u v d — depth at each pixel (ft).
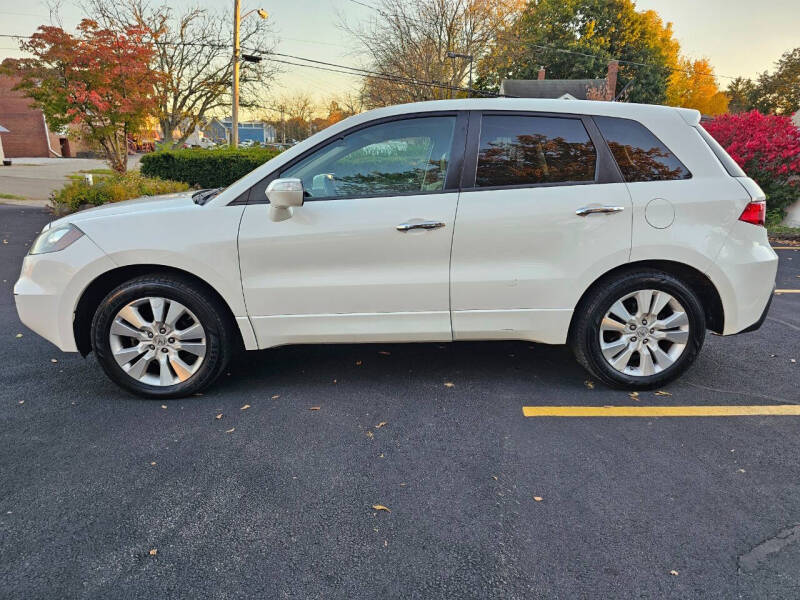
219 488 7.86
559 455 8.73
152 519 7.16
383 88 92.43
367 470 8.33
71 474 8.18
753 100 174.09
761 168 37.17
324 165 10.38
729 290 10.46
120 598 5.85
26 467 8.36
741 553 6.52
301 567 6.32
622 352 10.89
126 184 43.32
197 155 57.47
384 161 10.40
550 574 6.20
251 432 9.51
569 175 10.30
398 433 9.47
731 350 13.69
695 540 6.75
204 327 10.57
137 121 53.26
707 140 10.66
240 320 10.47
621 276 10.49
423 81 87.66
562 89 102.89
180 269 10.30
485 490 7.80
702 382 11.64
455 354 13.39
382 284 10.27
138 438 9.29
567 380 11.75
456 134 10.35
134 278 10.52
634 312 10.82
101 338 10.46
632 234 10.15
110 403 10.67
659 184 10.26
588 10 121.90
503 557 6.48
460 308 10.44
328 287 10.28
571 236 10.14
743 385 11.48
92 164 107.34
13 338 14.39
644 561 6.40
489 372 12.21
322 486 7.91
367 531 6.95
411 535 6.88
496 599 5.85
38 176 76.69
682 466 8.39
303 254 10.17
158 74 53.67
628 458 8.63
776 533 6.86
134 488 7.84
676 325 10.78
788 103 164.76
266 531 6.95
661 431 9.50
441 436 9.36
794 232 35.73
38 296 10.23
